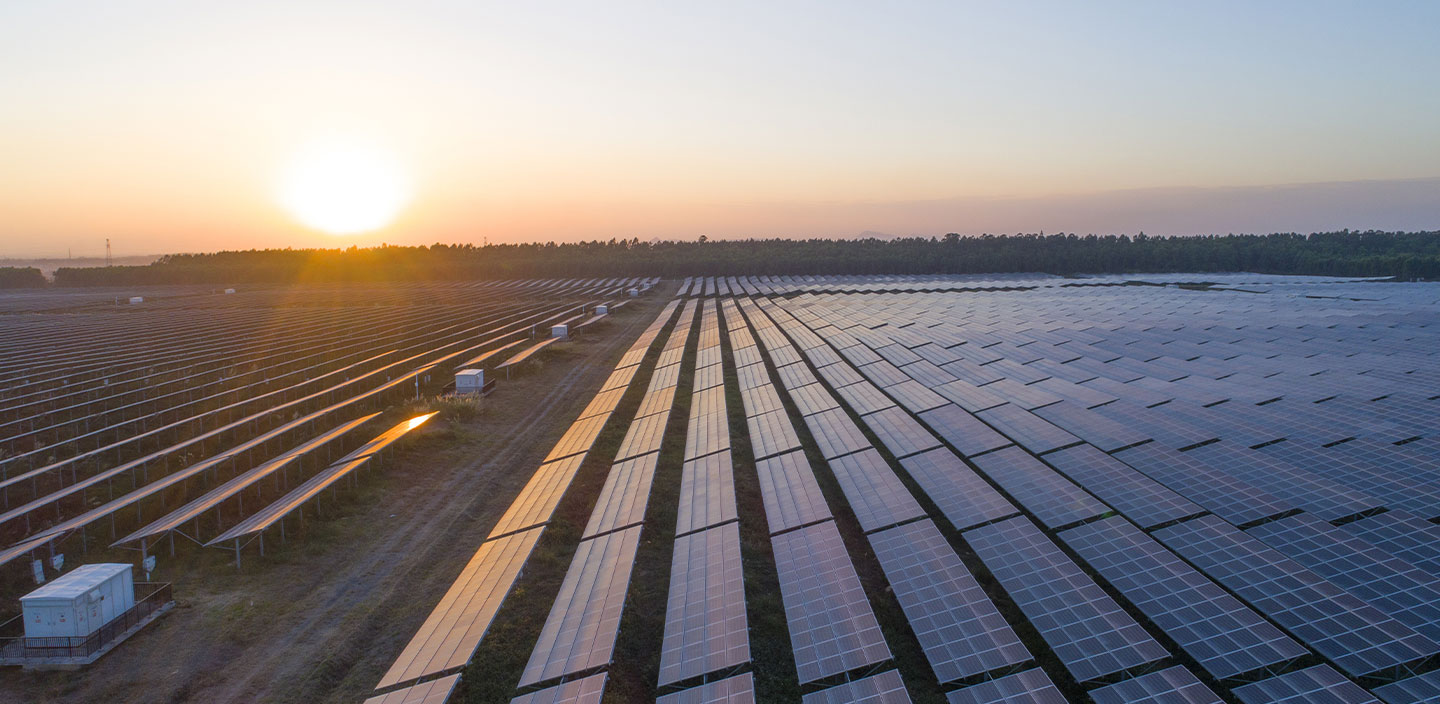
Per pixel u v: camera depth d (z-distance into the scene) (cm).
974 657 1903
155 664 2189
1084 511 2742
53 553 2662
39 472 3347
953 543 2828
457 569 2853
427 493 3603
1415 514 2558
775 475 3447
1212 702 1631
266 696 2067
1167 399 4244
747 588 2611
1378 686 1697
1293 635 1908
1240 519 2636
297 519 3136
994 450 3556
